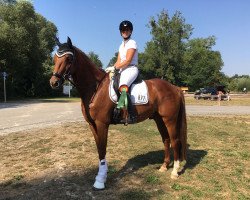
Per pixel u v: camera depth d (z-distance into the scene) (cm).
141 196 577
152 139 1017
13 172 722
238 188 626
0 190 624
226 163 775
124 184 636
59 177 679
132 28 619
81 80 596
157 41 4459
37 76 4772
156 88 650
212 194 593
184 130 678
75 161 789
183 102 680
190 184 641
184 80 7131
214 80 7406
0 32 3575
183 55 4681
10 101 3534
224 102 3347
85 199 573
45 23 5406
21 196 591
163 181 652
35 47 4203
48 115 1820
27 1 3997
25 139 1043
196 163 769
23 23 3944
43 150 891
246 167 748
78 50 590
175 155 677
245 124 1391
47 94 5206
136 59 626
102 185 609
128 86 610
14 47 3731
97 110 599
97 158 813
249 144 982
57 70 557
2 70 3853
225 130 1222
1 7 3912
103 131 611
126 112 615
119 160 789
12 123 1454
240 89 7506
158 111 659
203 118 1584
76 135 1089
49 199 575
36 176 691
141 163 768
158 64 4553
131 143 967
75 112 2014
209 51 7788
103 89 602
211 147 934
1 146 955
